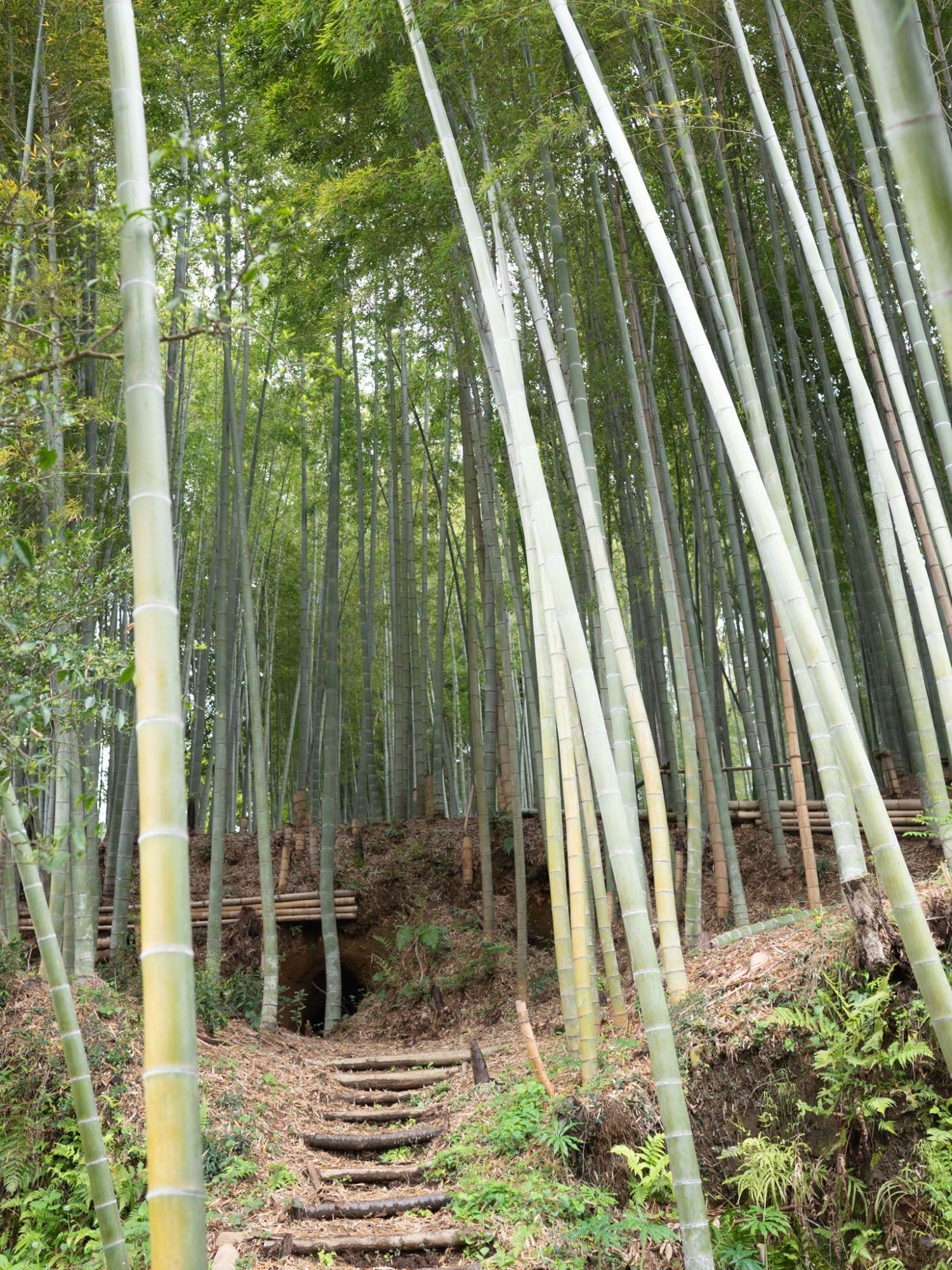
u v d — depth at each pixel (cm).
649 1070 471
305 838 1052
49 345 246
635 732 504
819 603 580
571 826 527
